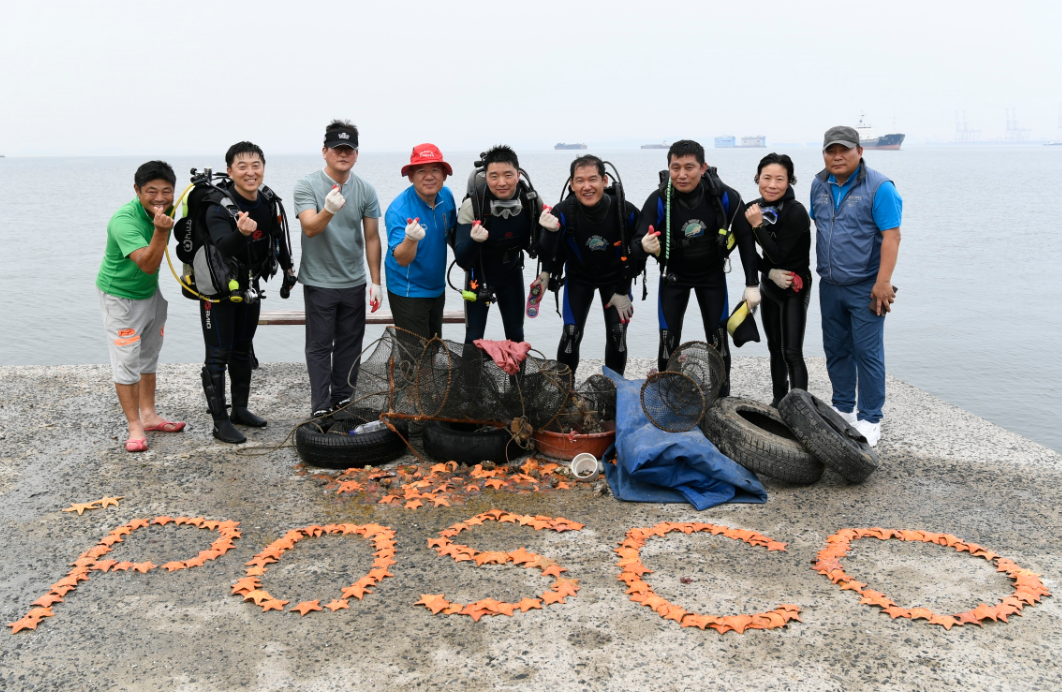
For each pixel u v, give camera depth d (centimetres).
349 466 503
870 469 474
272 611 344
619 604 348
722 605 348
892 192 508
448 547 398
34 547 401
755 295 524
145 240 507
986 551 398
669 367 504
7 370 734
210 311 532
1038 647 320
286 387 690
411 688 290
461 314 820
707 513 444
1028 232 4572
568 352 563
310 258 536
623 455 471
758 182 534
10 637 324
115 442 550
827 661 308
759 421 532
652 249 505
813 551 401
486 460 502
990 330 2084
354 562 387
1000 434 580
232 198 495
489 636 324
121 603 350
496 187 500
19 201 7800
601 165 504
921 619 338
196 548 401
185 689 291
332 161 523
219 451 534
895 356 1841
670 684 293
